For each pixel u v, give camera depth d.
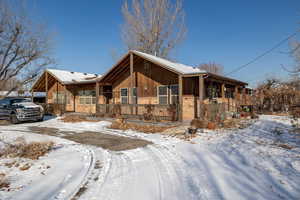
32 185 3.71
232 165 4.61
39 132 9.84
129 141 7.60
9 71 13.07
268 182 3.64
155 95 14.20
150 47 27.14
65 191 3.47
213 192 3.32
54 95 22.25
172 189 3.49
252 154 5.41
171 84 13.46
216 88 15.57
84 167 4.70
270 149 5.87
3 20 12.07
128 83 15.72
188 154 5.62
